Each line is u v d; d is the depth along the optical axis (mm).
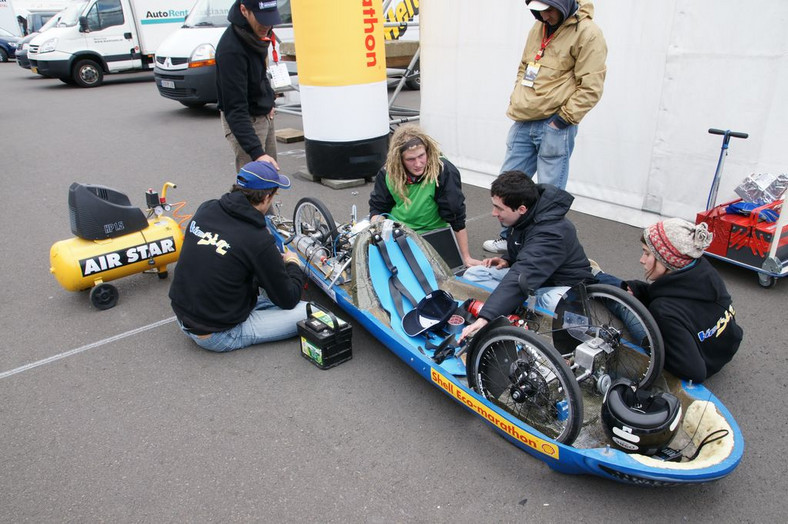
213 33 11578
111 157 8812
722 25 4648
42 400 3408
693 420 2766
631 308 2994
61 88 16031
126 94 14859
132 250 4410
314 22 6344
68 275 4172
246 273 3604
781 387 3336
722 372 3484
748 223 4422
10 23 25125
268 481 2789
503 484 2752
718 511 2568
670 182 5383
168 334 4109
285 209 6488
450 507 2621
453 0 6617
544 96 4586
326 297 4535
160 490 2744
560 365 2566
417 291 3822
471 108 6930
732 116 4801
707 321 2986
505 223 3467
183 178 7703
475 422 3189
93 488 2762
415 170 4148
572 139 4762
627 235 5574
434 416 3238
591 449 2506
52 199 6977
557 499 2658
